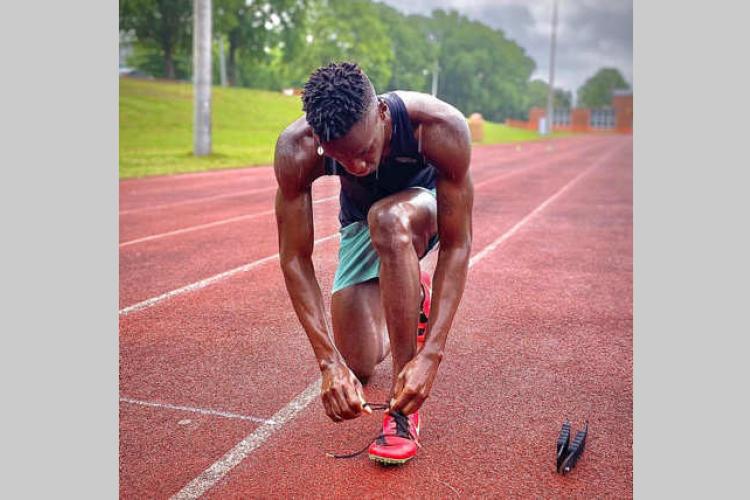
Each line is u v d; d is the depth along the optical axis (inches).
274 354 136.8
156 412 112.0
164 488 90.8
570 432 102.0
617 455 97.2
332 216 133.0
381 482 90.7
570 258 225.0
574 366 129.3
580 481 90.6
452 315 94.0
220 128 711.7
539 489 88.7
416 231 95.9
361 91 80.7
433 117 90.6
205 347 141.0
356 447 100.1
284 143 93.4
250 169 560.4
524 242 252.8
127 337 146.6
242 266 212.5
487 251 236.1
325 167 94.8
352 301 111.5
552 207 348.5
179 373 127.4
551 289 184.2
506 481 90.6
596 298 175.5
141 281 193.8
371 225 92.9
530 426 105.7
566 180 490.9
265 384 122.5
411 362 91.4
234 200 374.3
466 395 116.4
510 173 544.7
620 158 695.7
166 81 973.8
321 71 81.9
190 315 162.1
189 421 108.9
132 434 104.9
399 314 91.7
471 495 87.4
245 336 147.4
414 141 91.7
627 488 89.1
